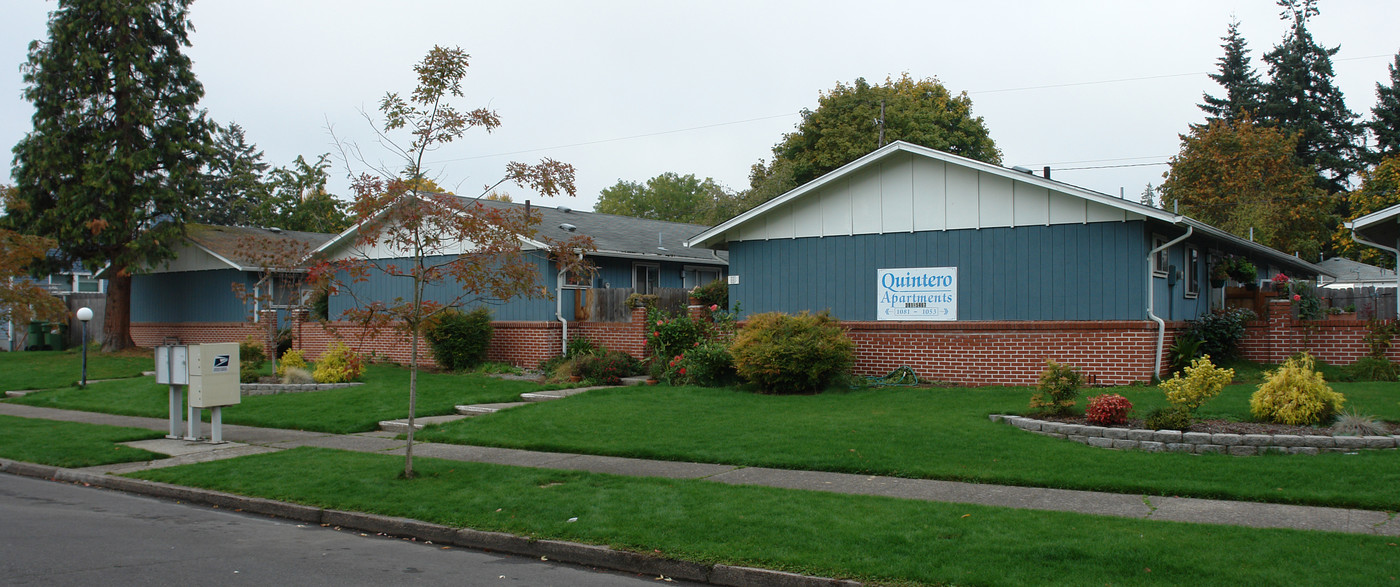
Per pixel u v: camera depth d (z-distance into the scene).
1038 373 16.78
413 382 10.43
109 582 6.68
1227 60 50.62
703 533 7.55
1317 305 20.02
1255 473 9.26
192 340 31.98
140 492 10.77
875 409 14.12
